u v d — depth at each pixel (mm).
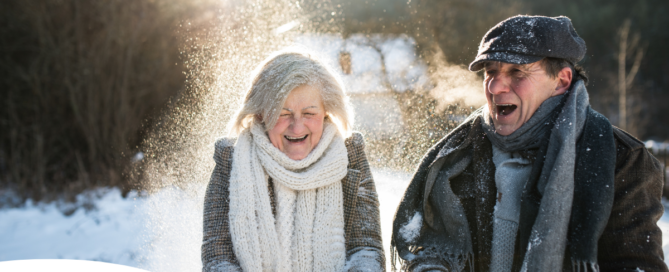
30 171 8945
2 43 9797
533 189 1363
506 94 1403
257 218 1515
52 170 9344
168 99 9156
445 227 1578
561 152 1280
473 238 1559
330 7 12719
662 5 23609
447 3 14242
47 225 6641
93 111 9609
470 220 1571
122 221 6145
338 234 1544
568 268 1293
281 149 1545
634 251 1232
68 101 9969
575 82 1409
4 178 9273
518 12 15148
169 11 9703
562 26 1355
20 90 9844
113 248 4977
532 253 1270
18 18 9789
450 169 1601
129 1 9891
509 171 1460
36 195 8367
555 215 1258
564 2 21281
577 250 1227
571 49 1354
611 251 1265
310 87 1503
